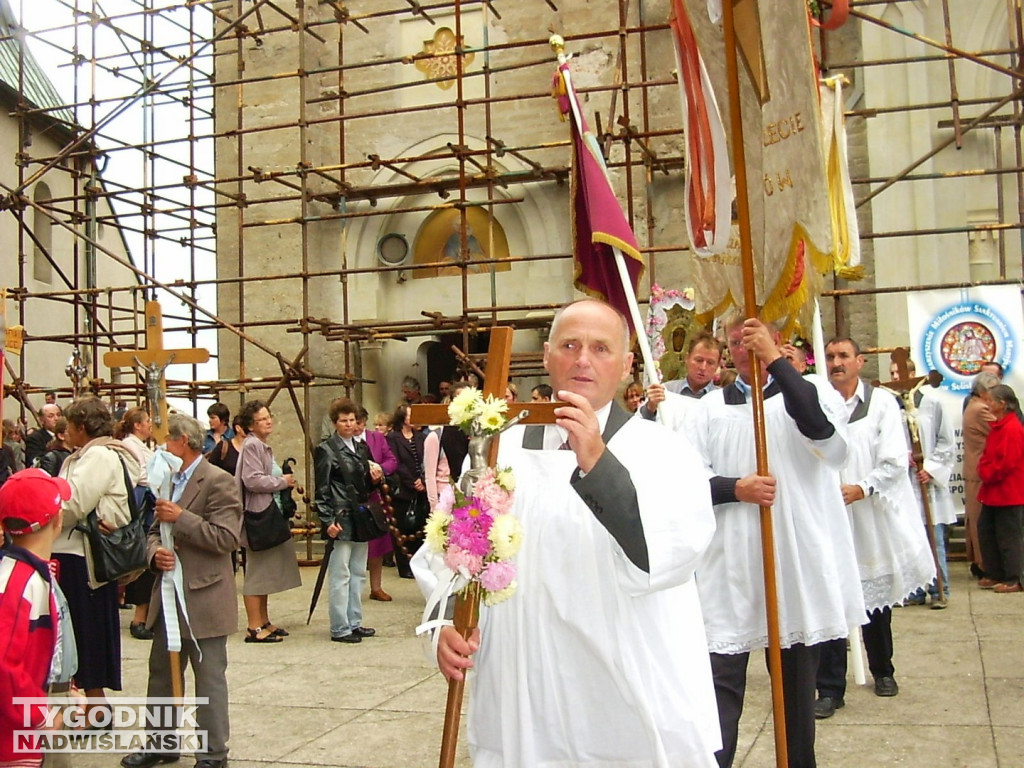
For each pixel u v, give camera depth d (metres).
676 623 2.90
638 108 14.16
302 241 14.55
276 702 6.61
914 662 6.98
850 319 13.23
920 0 12.96
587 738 2.81
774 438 4.48
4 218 19.92
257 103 15.85
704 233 4.85
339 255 15.67
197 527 5.20
